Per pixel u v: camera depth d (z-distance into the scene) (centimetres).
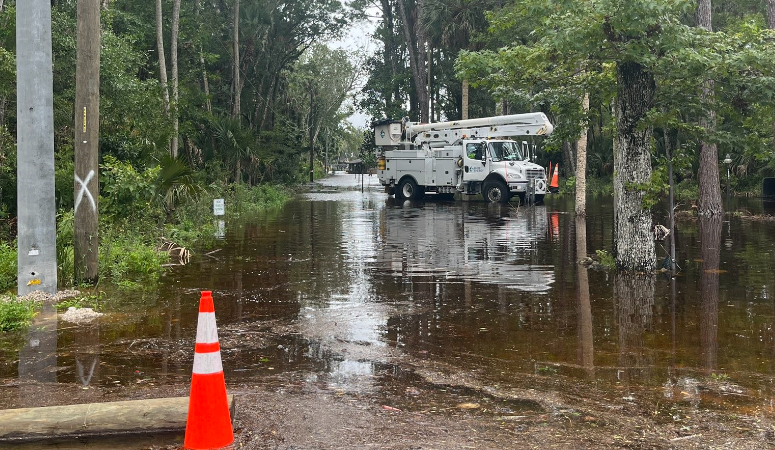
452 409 521
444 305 912
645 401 540
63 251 1084
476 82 1297
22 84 930
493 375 610
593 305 909
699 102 1140
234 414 496
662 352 685
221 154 3256
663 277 1120
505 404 534
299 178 5766
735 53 1072
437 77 4997
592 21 1034
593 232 1814
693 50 1011
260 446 449
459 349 698
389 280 1102
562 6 1026
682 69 1061
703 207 2416
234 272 1184
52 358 663
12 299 880
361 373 616
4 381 592
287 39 4994
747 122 1188
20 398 547
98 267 1094
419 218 2305
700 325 797
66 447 449
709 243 1554
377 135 3675
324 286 1051
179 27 3378
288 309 888
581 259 1288
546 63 1209
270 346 709
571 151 4616
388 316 848
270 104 5016
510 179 3073
